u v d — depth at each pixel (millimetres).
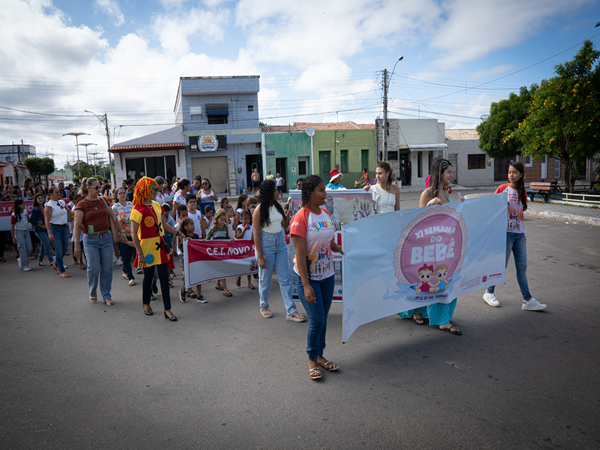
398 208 5434
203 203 8930
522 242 5152
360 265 3957
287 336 4641
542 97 17391
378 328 4797
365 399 3223
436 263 4473
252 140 30172
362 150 31844
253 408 3129
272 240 5129
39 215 8414
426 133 32188
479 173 33625
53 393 3402
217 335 4711
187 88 29281
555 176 33688
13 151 69875
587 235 10289
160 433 2826
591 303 5355
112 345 4457
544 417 2904
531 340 4258
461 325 4766
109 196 8062
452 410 3029
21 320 5332
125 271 7242
